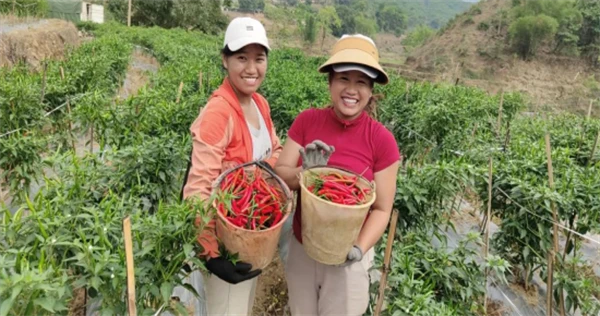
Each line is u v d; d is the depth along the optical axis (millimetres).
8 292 1909
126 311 2514
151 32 25016
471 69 54500
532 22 52375
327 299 2947
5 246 2500
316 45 65875
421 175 4418
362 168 2738
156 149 4070
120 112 5469
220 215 2393
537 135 7984
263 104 3270
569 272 4461
